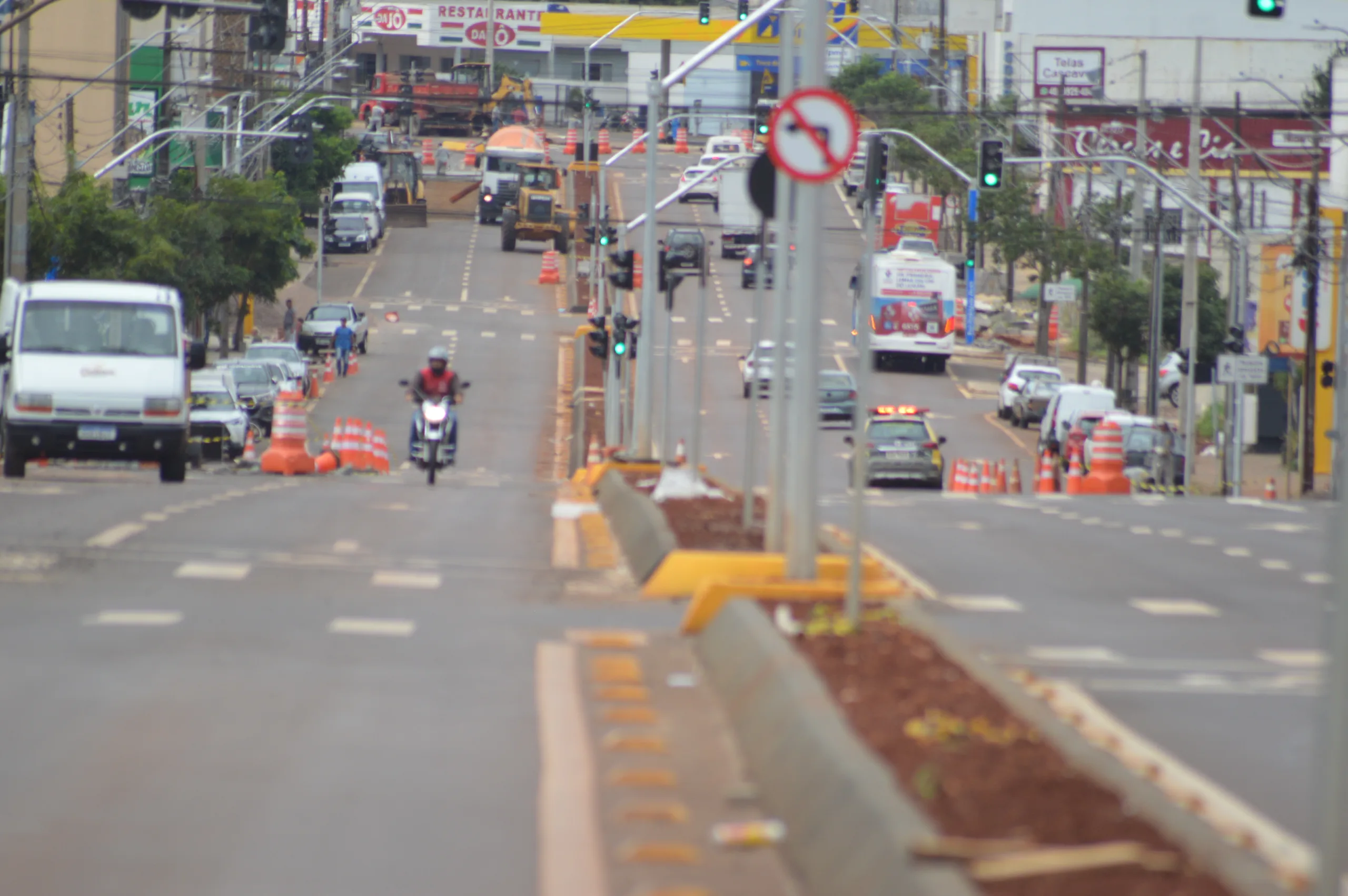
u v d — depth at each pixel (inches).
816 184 1879.9
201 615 1941.4
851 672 1412.4
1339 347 5713.6
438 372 4569.4
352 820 1139.9
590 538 2913.4
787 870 1051.9
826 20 2001.7
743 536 2447.1
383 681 1595.7
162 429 3929.6
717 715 1466.5
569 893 1000.2
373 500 3592.5
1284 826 1122.7
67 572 2241.6
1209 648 1878.7
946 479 7066.9
